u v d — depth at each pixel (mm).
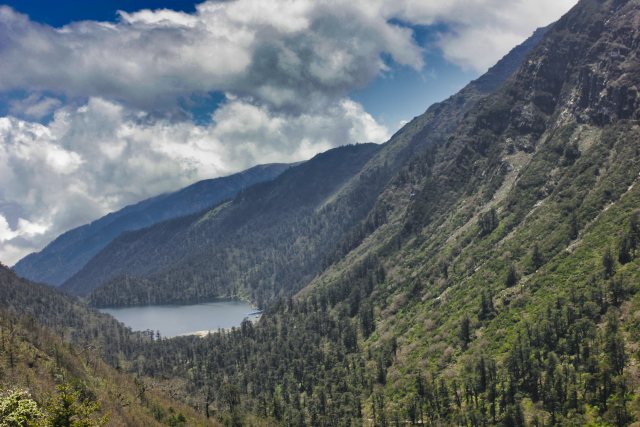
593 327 179750
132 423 172000
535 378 176750
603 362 165125
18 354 174500
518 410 167625
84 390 169875
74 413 83188
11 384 148125
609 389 157000
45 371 174250
